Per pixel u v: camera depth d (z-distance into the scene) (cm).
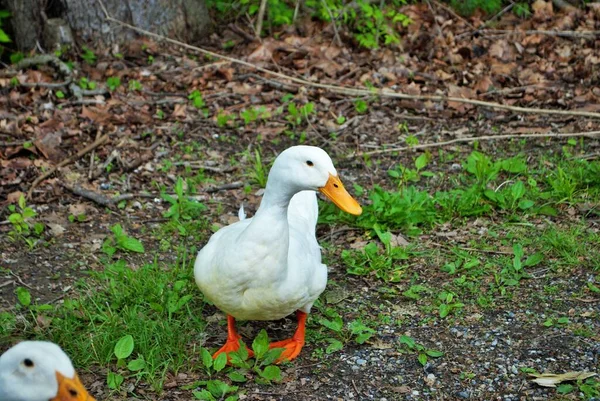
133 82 967
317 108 945
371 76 1009
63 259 672
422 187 789
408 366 543
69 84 944
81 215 728
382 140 883
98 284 631
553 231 680
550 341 560
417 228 704
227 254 506
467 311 599
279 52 1066
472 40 1097
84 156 828
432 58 1059
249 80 1003
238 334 581
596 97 948
